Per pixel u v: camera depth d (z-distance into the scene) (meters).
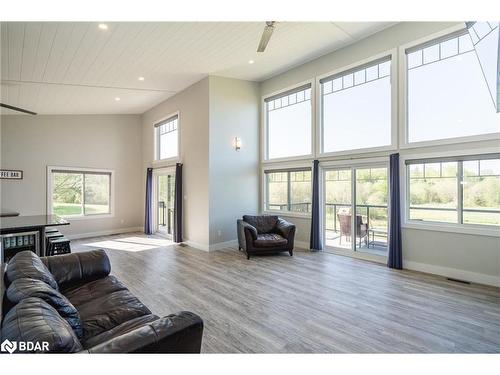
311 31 4.80
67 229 7.75
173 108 7.45
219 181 6.40
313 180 5.95
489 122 3.95
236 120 6.71
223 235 6.45
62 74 5.11
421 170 4.60
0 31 3.58
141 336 1.38
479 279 3.96
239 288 3.85
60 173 7.79
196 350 1.57
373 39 5.07
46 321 1.30
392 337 2.57
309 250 6.09
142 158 9.13
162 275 4.43
